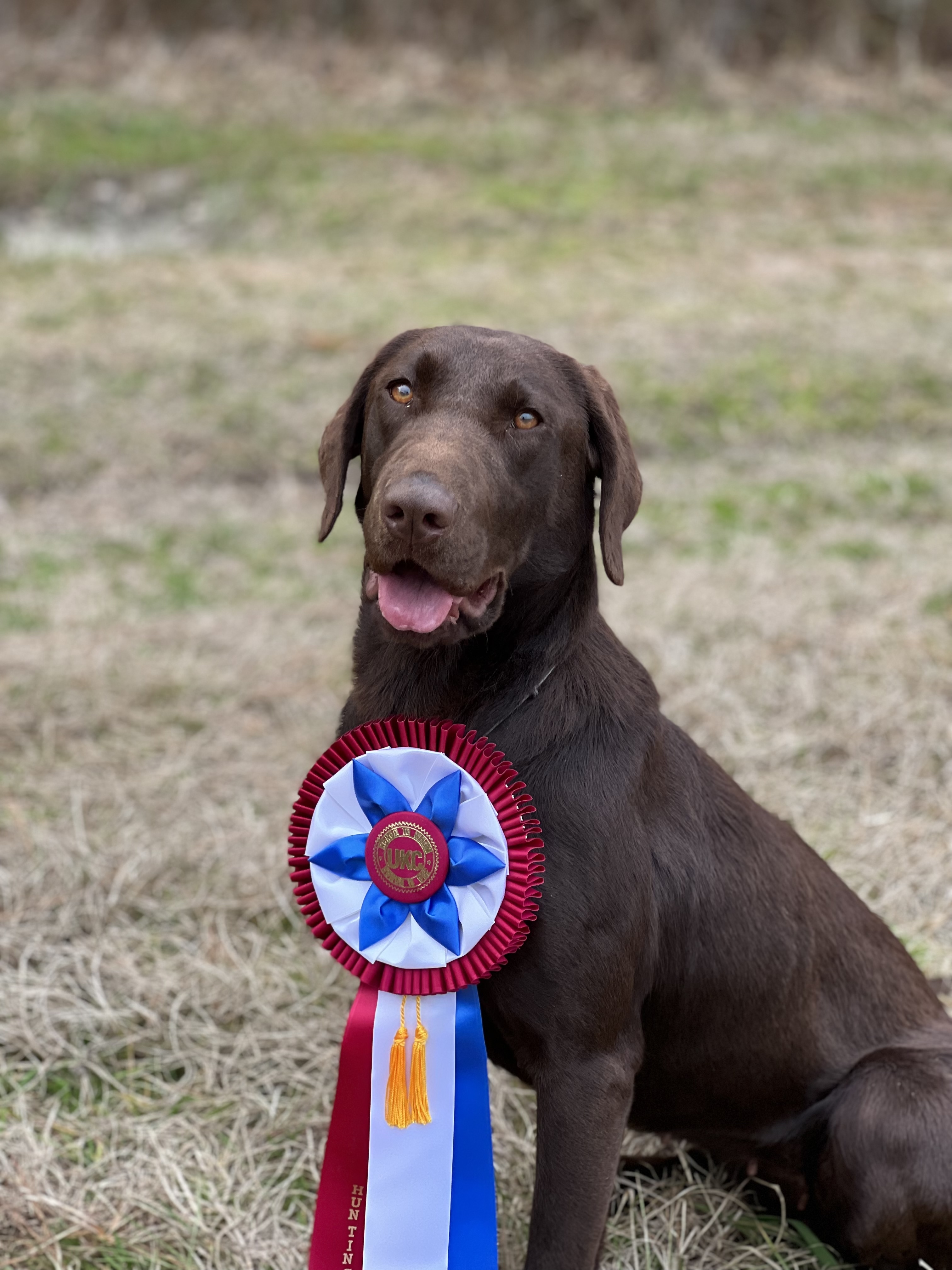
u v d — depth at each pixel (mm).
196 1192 4051
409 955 3451
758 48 22031
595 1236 3336
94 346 12945
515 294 14352
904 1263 3670
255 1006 4906
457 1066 3492
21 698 7137
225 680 7406
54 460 10852
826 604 8227
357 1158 3592
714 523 9727
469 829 3402
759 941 3682
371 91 20812
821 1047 3812
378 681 3691
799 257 15625
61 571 9062
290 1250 3877
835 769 6535
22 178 18016
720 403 11930
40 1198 3926
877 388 12148
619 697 3535
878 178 18031
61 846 5730
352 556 9422
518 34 22031
